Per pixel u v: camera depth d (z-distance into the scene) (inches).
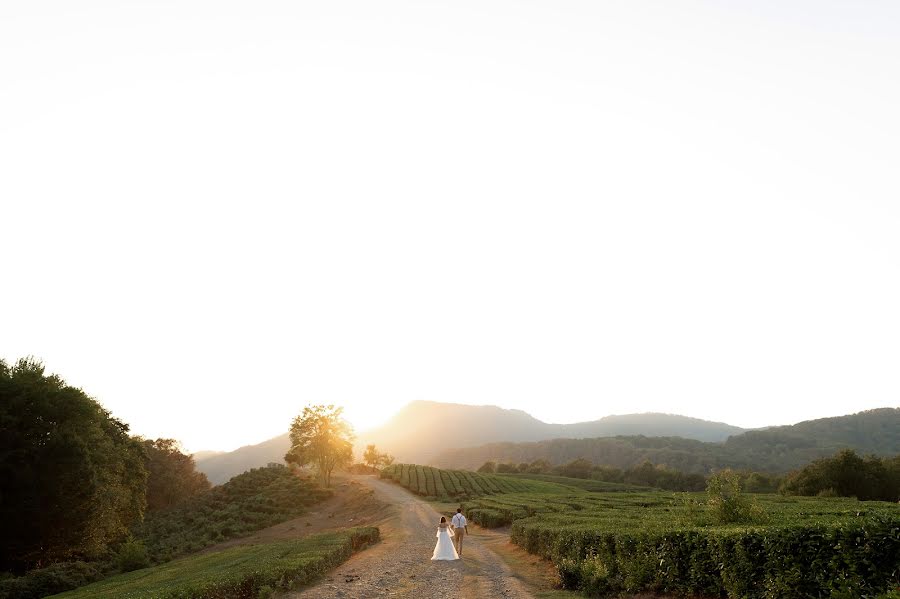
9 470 1700.3
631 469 6510.8
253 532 2834.6
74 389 1921.8
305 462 4119.1
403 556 1267.2
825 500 2053.4
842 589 448.1
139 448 2591.0
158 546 2539.4
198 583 805.2
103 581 1604.3
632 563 757.9
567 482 5526.6
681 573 673.6
